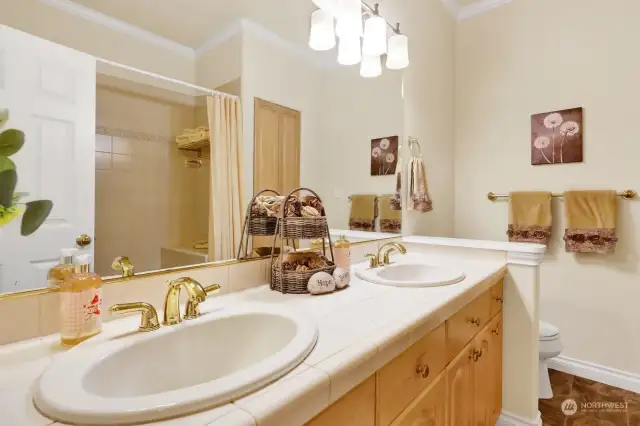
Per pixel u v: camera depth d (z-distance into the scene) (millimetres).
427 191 2168
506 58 2426
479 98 2549
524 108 2350
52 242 751
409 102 2090
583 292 2127
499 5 2457
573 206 2080
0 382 530
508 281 1609
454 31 2631
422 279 1531
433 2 2344
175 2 992
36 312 708
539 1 2291
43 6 747
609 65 2045
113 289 816
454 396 1082
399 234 2004
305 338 649
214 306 903
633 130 1971
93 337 687
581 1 2137
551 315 2240
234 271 1083
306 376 532
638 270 1963
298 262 1127
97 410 421
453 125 2637
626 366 1998
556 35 2229
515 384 1604
